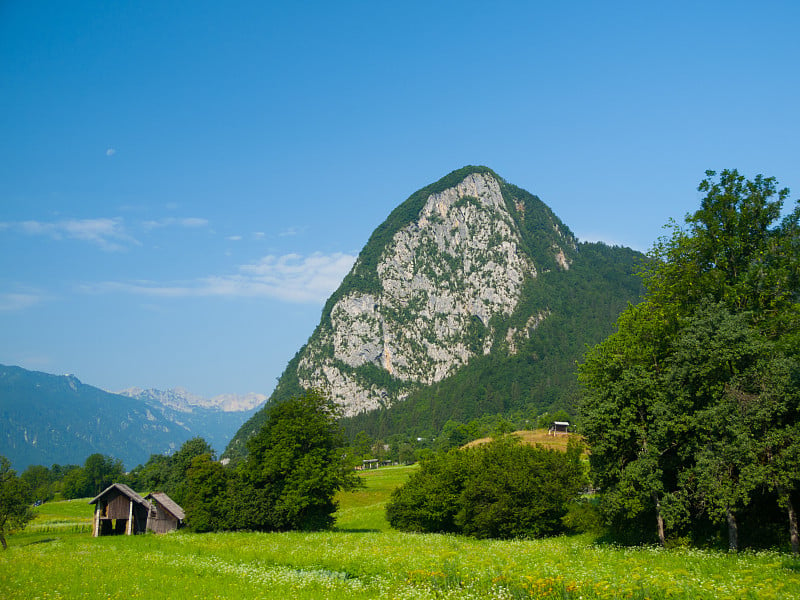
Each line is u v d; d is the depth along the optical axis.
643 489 32.12
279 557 32.09
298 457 57.19
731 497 27.44
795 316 32.94
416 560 27.89
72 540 54.78
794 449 26.55
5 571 28.69
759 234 36.69
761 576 21.09
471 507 47.84
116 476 185.38
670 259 39.19
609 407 33.66
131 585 23.98
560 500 45.75
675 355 31.77
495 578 22.30
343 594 21.92
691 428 30.89
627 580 20.73
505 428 176.62
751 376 29.05
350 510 83.69
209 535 51.00
